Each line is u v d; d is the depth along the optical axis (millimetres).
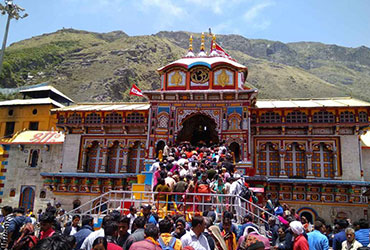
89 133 25500
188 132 24875
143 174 18734
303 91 121375
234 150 21641
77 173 23672
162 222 6496
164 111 22016
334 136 22016
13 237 8469
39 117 38625
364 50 198625
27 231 6926
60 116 25828
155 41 136750
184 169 15133
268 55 192625
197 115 24531
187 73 22250
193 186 13344
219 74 21906
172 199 13445
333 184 20578
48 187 24266
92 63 106125
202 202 12516
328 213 20750
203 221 6586
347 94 122875
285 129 22688
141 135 24609
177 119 21750
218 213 12117
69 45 127812
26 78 94125
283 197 21500
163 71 22750
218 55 24375
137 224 7039
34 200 25156
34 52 109625
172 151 19484
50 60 109125
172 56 130125
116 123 24719
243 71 22844
